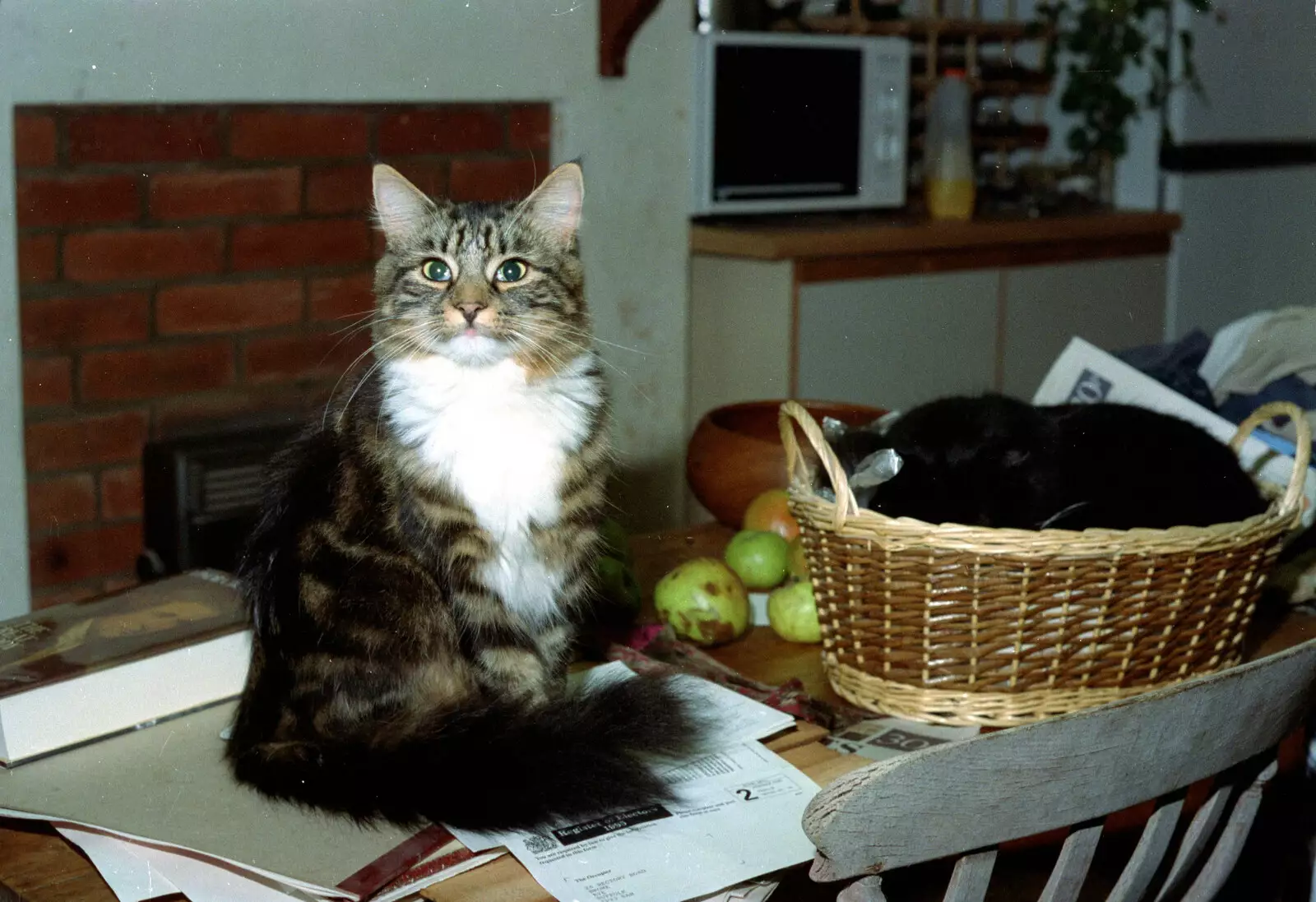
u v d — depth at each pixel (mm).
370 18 2561
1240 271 4000
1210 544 1182
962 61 3711
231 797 1077
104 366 2482
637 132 3000
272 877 952
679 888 956
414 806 1043
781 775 1119
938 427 1459
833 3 3492
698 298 3234
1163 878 1383
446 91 2691
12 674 1152
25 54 2223
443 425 1338
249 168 2551
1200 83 3799
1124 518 1370
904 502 1407
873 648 1262
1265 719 979
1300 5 3895
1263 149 3963
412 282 1445
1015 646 1198
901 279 3186
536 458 1353
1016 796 854
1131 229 3627
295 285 2666
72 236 2387
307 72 2510
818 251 2994
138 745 1181
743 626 1461
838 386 3131
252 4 2418
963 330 3348
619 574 1477
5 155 2260
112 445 2521
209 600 1353
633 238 3057
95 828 1021
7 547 2428
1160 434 1450
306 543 1343
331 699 1265
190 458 2518
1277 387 1745
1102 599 1174
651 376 3176
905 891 1432
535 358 1397
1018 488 1400
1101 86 3785
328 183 2654
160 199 2465
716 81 3057
